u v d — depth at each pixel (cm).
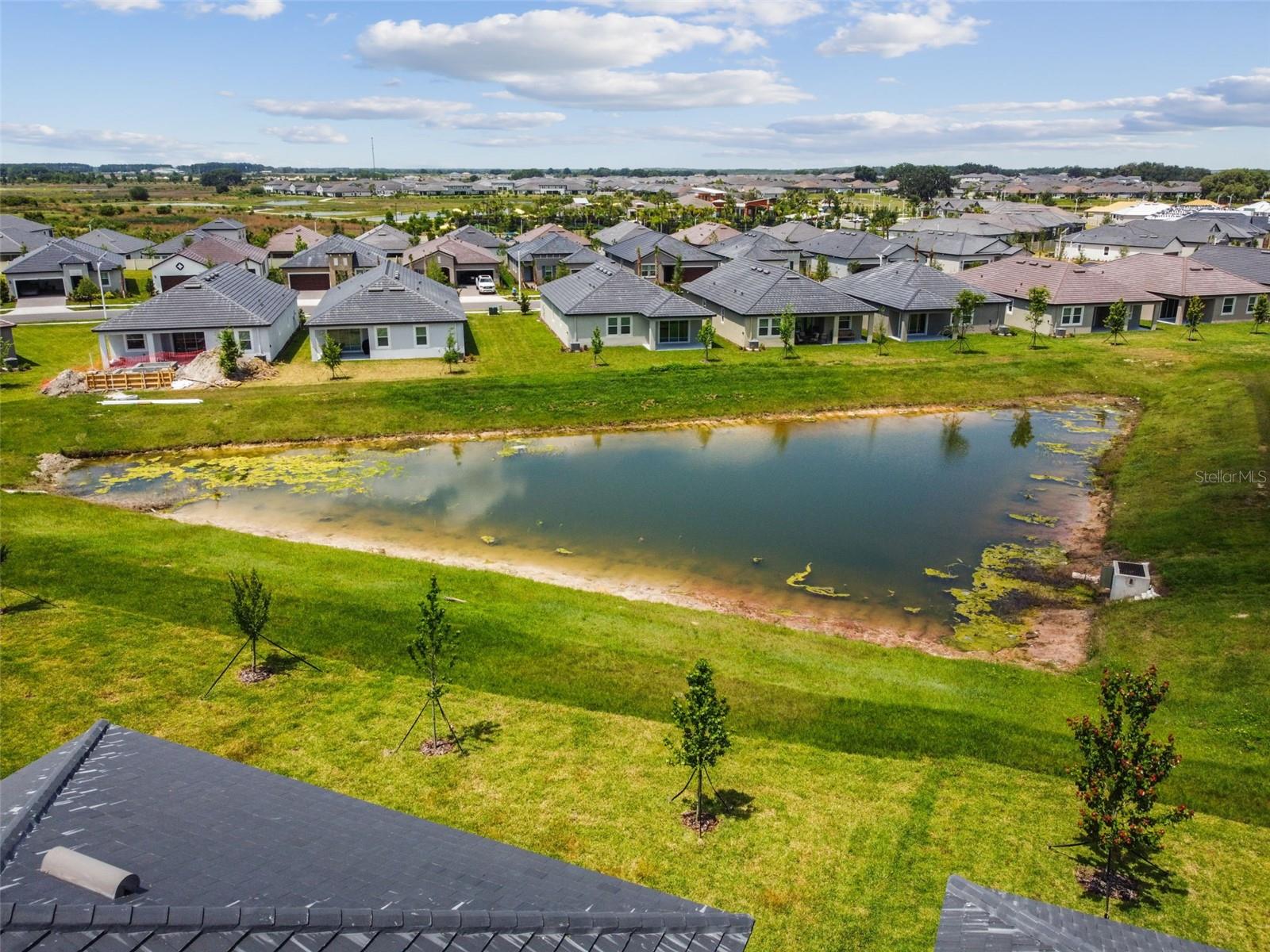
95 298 7944
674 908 904
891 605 2797
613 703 2089
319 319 5603
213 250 8881
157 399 4719
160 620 2408
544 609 2578
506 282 9662
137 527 3138
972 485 3891
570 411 4794
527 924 820
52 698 2014
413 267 9712
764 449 4381
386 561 2928
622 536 3303
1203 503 3353
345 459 4141
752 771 1850
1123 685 1497
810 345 6319
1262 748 1925
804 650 2411
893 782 1825
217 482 3809
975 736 1989
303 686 2114
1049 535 3353
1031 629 2645
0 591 2544
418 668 2211
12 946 673
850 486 3872
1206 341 6375
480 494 3716
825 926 1438
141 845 869
